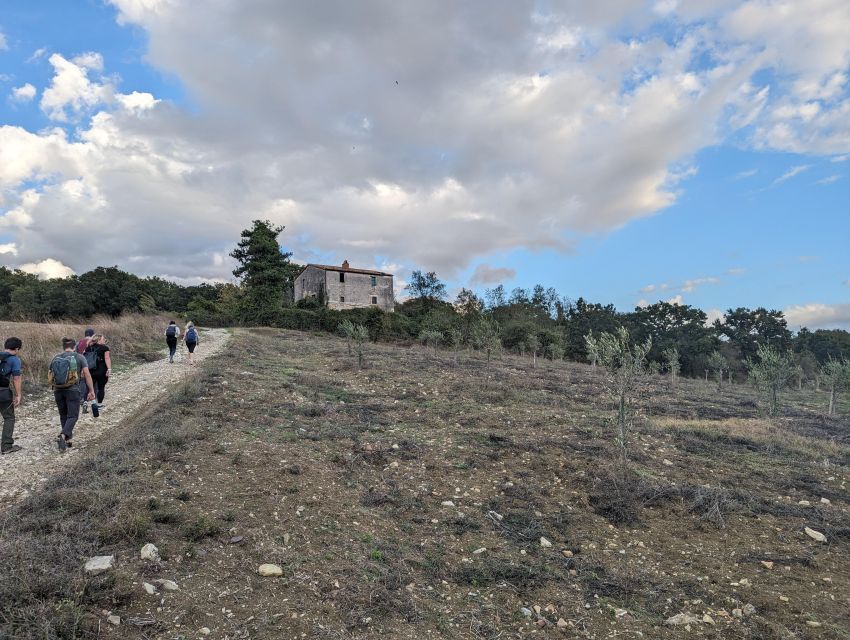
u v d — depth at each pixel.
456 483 8.20
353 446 9.42
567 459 9.38
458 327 44.97
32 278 83.00
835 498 8.36
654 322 79.44
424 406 13.64
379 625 4.32
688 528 7.01
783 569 5.90
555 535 6.64
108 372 11.41
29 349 16.39
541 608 4.95
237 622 4.04
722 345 65.75
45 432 9.48
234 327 43.66
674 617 4.85
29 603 3.71
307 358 22.89
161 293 80.00
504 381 18.75
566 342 52.03
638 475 8.70
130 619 3.82
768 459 10.59
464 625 4.56
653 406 16.98
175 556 4.79
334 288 61.78
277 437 9.34
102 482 6.18
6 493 6.36
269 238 52.25
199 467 7.22
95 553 4.58
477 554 5.93
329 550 5.47
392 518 6.69
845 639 4.54
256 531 5.56
